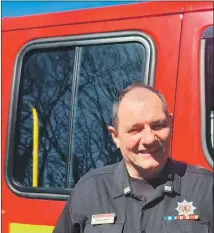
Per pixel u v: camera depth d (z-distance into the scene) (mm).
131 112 1942
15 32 3021
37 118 2947
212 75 2451
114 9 2732
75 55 2838
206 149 2387
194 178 2014
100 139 2732
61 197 2744
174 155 2430
